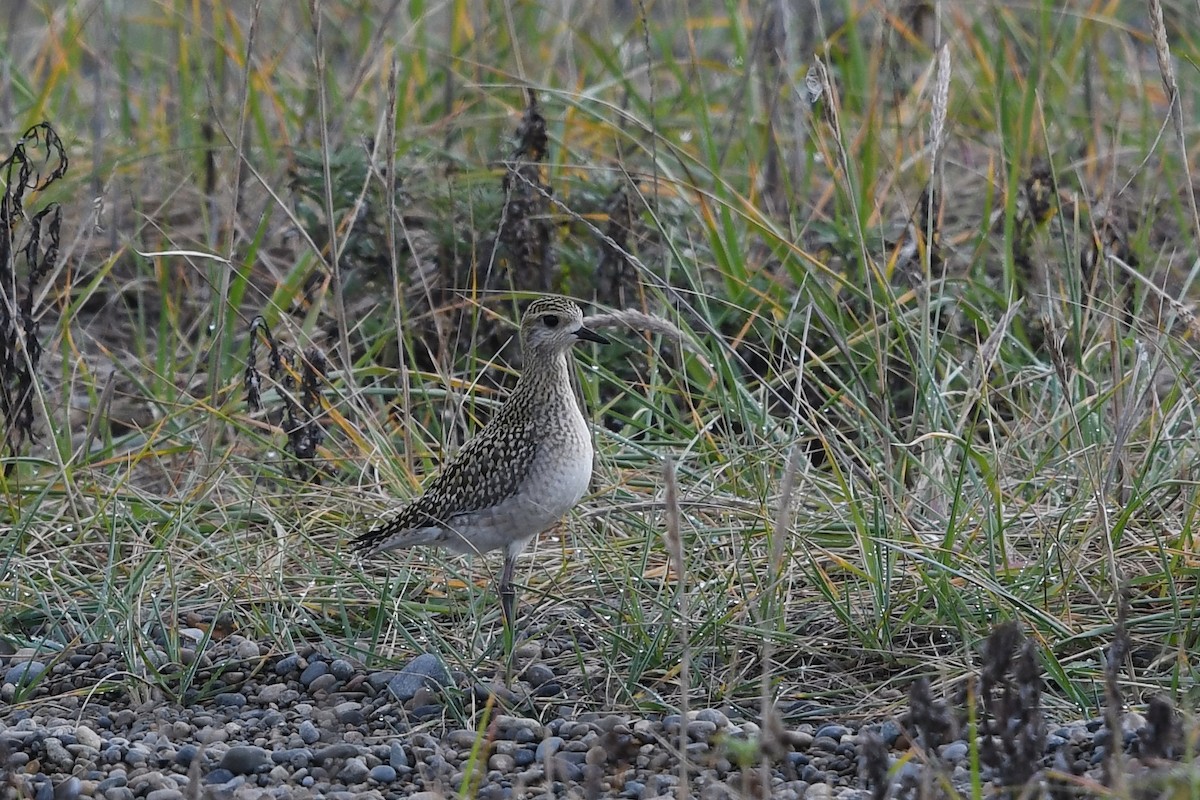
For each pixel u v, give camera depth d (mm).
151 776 8773
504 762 8938
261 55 17969
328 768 8969
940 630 10094
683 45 19859
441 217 14266
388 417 13234
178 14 16688
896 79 14945
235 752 8969
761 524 11094
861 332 13047
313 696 10016
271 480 12766
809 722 9391
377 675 10078
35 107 15719
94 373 13734
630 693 9594
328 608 11094
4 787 8430
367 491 12344
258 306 15258
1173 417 11578
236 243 15297
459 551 10656
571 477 10414
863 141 15461
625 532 11625
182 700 9938
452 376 13367
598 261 14039
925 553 10469
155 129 17078
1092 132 15781
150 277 15602
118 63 18109
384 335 13633
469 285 14055
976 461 11375
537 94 15453
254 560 11500
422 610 10852
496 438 10406
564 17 16781
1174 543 10484
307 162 14328
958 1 17734
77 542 11578
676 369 13406
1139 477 10906
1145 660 9617
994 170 15312
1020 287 13859
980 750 8188
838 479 10953
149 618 10875
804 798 8227
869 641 9914
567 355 12930
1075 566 10195
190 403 13305
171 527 11492
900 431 12172
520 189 13500
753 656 9930
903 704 9336
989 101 16656
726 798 8258
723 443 12281
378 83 17188
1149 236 15188
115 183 15688
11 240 12242
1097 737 8422
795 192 15250
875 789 7504
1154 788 7465
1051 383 12852
